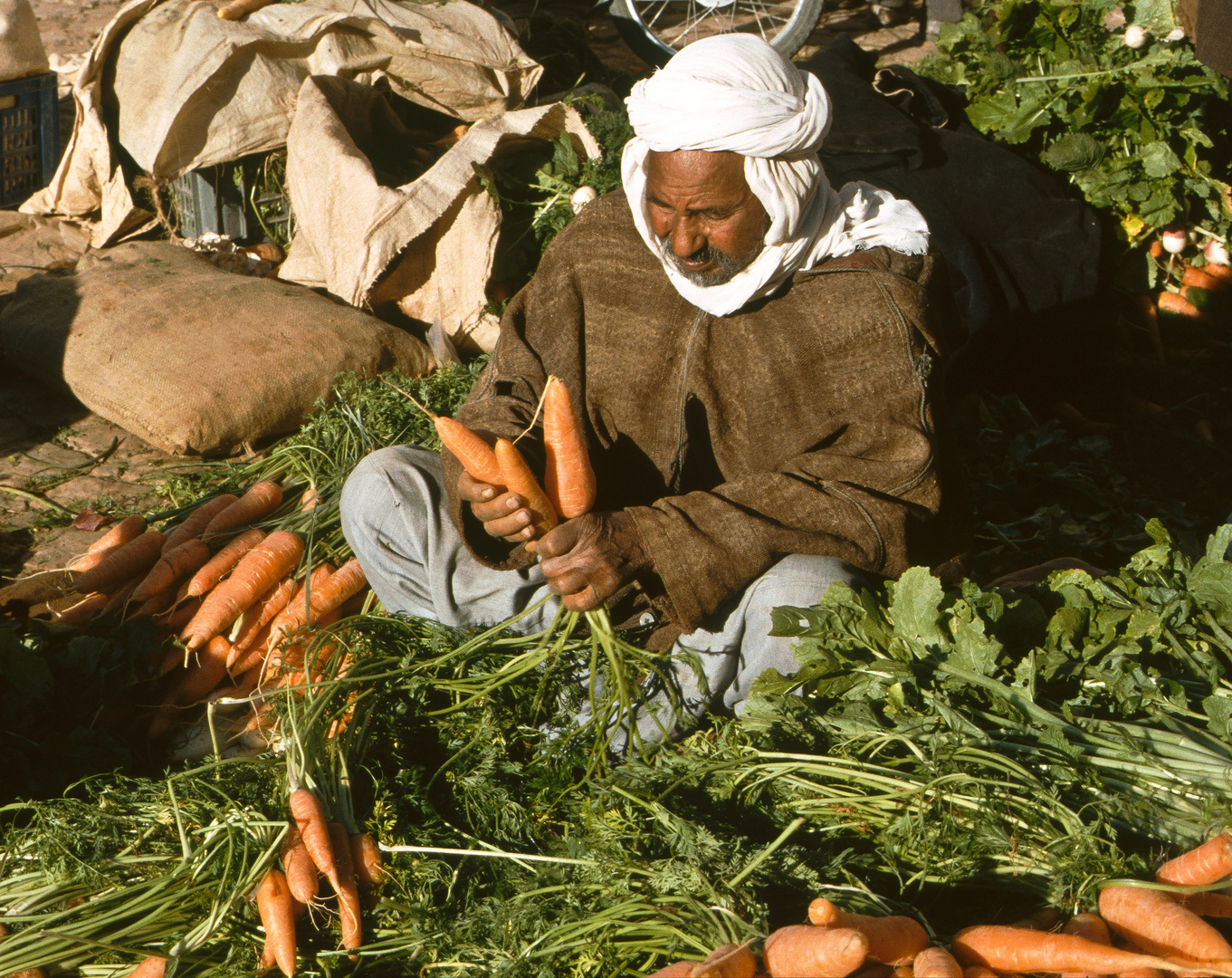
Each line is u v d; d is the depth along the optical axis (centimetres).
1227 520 384
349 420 383
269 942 203
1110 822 206
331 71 510
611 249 253
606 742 237
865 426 234
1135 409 441
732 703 252
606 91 561
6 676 251
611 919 194
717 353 244
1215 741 218
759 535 222
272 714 268
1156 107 478
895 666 226
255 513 342
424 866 217
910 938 179
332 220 459
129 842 223
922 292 238
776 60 218
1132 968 170
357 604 316
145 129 500
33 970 196
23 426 420
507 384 258
